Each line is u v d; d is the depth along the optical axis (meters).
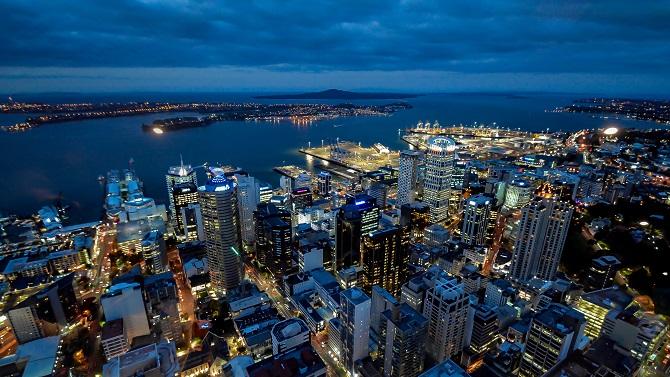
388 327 189.88
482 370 188.62
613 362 173.00
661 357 197.50
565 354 174.88
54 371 197.62
